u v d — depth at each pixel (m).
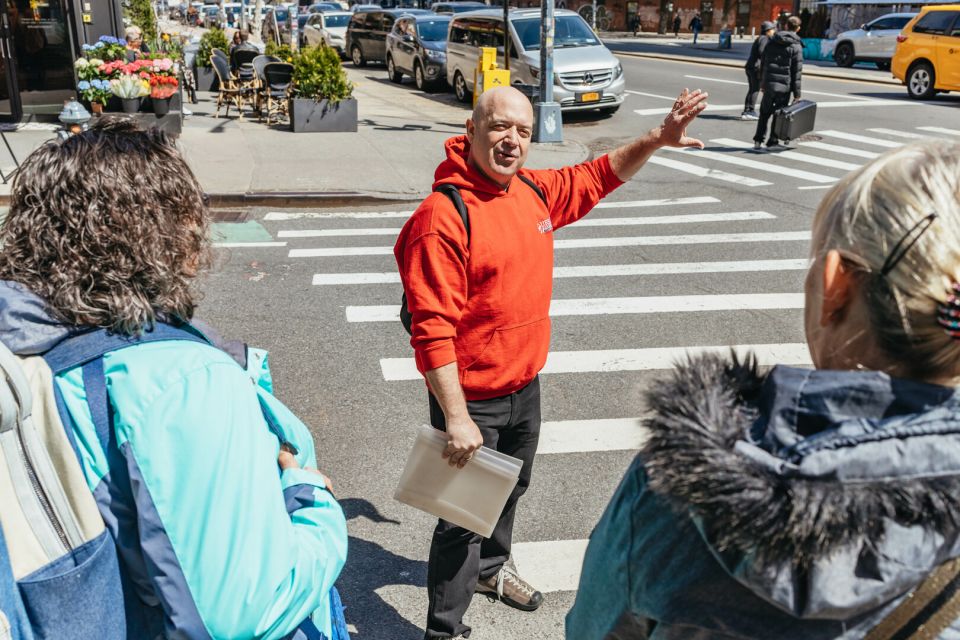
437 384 2.54
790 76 13.41
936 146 1.02
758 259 8.02
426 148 13.23
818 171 12.23
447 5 26.22
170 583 1.27
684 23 53.84
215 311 6.60
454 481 2.55
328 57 14.13
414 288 2.58
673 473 0.94
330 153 12.55
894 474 0.90
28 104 13.58
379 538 3.80
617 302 6.86
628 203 10.39
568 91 16.14
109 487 1.28
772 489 0.89
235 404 1.33
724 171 12.26
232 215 9.59
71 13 13.27
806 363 5.68
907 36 19.42
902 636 0.94
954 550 0.92
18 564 1.21
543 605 3.38
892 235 0.97
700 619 1.01
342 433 4.74
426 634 3.00
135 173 1.36
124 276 1.33
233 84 15.45
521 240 2.69
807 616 0.92
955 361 0.97
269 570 1.32
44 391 1.27
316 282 7.30
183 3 57.84
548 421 4.89
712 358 1.07
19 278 1.34
